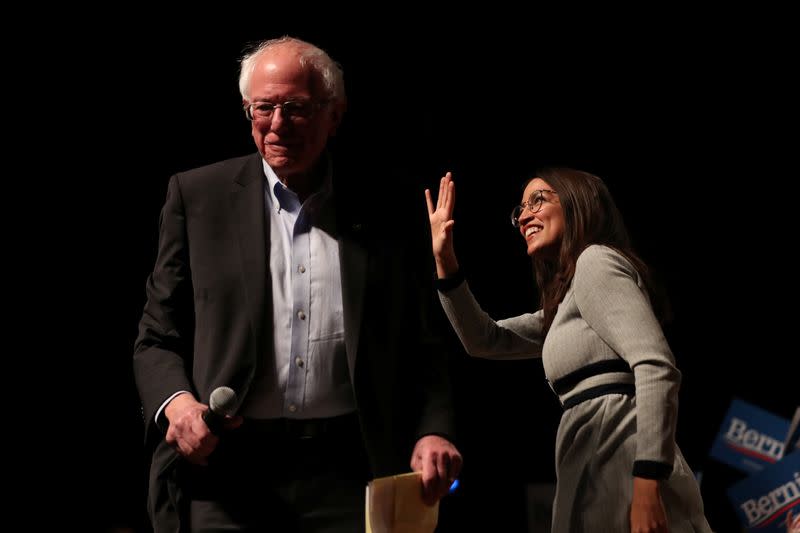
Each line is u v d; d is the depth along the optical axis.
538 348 4.92
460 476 11.30
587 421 3.96
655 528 3.63
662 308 4.20
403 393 3.70
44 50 10.08
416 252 3.84
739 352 11.20
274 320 3.62
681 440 11.12
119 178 10.41
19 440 10.25
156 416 3.45
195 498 3.52
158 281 3.73
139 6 10.09
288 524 3.47
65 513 10.21
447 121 10.98
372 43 10.65
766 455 8.71
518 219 4.63
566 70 11.09
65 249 10.41
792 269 11.20
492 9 10.81
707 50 11.02
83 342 10.44
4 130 10.18
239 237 3.68
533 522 8.13
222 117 10.41
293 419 3.55
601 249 4.15
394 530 3.25
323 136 3.75
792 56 10.94
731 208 11.29
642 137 11.23
